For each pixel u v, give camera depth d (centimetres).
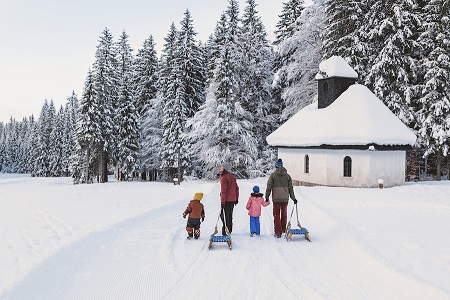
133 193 2503
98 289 641
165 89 4606
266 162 3919
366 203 1568
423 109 2959
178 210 1524
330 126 2462
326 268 748
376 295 604
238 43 4112
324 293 614
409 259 780
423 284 609
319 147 2442
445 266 734
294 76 3759
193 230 1023
